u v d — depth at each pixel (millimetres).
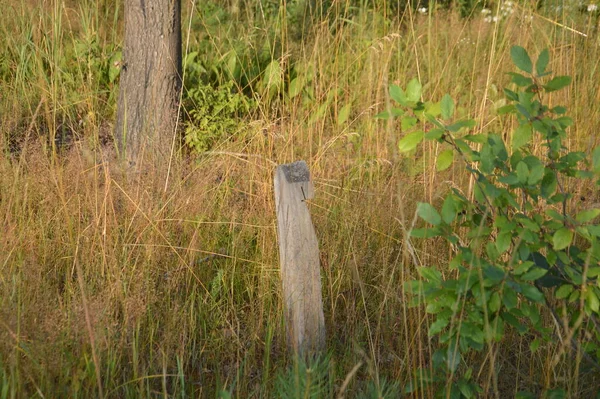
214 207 4242
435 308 2693
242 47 6566
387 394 2977
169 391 3139
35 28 6090
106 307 3127
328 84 6031
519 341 3475
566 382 3062
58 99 5699
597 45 5953
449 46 6688
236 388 3145
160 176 4277
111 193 3914
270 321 3535
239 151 4828
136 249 3738
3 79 5961
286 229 3201
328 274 3814
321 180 4480
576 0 6816
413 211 4188
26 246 3738
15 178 4020
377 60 5820
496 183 4191
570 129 5113
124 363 3156
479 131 4516
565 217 2609
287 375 3070
